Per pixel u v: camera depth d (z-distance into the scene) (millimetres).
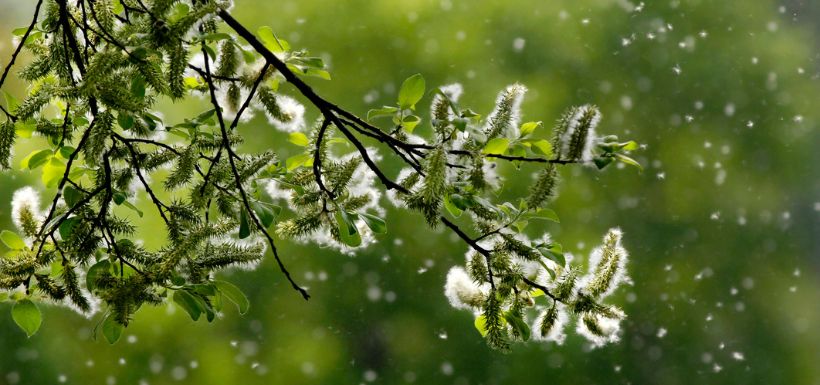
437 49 12812
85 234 2885
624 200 13016
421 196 2816
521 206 2980
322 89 12281
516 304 3055
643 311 13000
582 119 2693
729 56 14102
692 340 13047
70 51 2955
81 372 11977
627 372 12555
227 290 2955
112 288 2766
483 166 2766
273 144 11922
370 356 12453
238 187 2818
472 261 3039
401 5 13031
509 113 2830
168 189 2893
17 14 11383
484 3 13227
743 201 14086
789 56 14773
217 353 12352
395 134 3033
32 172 10852
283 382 12352
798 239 14273
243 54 2805
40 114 3062
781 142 14312
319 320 12359
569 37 13211
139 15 2967
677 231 13359
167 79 2607
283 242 12164
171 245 2920
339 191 3029
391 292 12320
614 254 3021
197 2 2662
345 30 12805
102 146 2676
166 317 12180
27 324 2953
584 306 2965
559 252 3029
